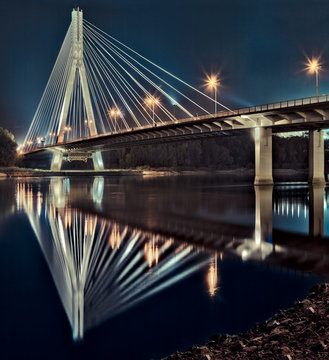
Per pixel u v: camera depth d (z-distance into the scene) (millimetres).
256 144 59219
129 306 10297
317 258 14898
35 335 8812
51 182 84625
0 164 136500
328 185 59594
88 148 119500
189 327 8719
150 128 74750
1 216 29391
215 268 13555
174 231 21828
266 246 17375
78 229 23250
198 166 180000
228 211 30750
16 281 13039
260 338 7316
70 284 12680
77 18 112250
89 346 8188
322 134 63031
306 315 7848
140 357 7605
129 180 95875
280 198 40656
